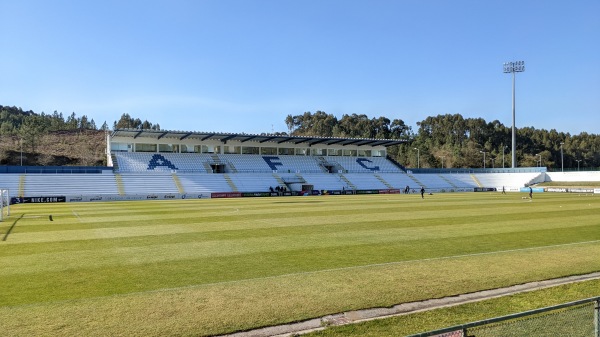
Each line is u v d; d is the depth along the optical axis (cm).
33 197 5581
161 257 1539
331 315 902
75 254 1606
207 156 8356
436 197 5959
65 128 17150
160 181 7031
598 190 7306
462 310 914
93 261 1474
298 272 1289
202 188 7088
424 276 1212
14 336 777
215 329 820
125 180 6850
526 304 952
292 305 958
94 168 7150
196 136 7938
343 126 17588
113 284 1168
